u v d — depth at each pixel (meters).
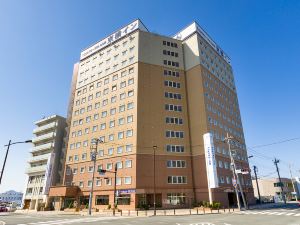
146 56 59.50
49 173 63.62
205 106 55.28
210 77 63.25
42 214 39.12
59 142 73.00
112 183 49.47
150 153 49.31
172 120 54.44
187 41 65.50
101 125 58.25
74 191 54.50
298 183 105.31
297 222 19.52
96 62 68.88
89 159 56.53
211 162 46.94
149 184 46.41
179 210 40.66
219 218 24.75
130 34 63.72
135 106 53.38
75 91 70.06
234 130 67.12
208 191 46.88
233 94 75.69
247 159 70.00
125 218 27.47
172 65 61.28
